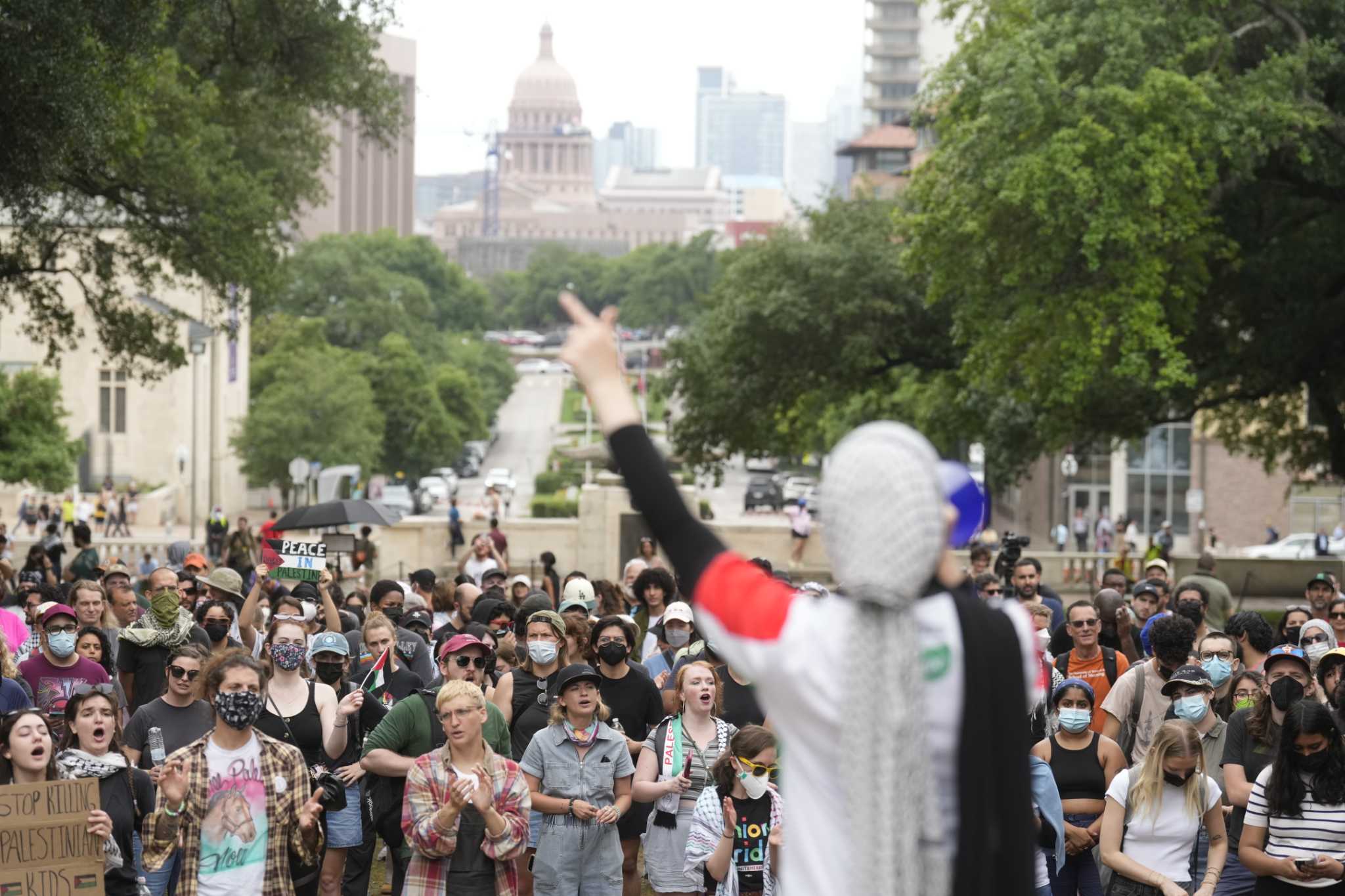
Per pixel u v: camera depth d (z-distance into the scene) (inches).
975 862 93.3
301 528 975.0
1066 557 1584.6
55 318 1180.5
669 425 1556.3
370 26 1282.0
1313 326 1147.3
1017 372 1259.8
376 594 592.7
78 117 798.5
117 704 332.2
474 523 1681.8
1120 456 2709.2
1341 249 1098.1
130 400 2930.6
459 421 4340.6
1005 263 1090.7
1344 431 1244.5
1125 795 352.8
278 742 324.2
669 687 470.0
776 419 1510.8
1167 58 1026.7
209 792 313.6
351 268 4990.2
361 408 2930.6
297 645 395.9
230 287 1391.5
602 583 629.6
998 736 95.2
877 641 94.0
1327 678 421.4
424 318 5521.7
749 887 348.2
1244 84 1029.8
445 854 332.2
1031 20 1075.9
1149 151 1010.1
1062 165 994.7
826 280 1439.5
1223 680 442.6
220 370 2952.8
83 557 827.4
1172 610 583.5
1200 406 1267.2
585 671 384.8
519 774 343.0
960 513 104.1
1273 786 334.6
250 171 1393.9
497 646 492.7
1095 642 469.7
